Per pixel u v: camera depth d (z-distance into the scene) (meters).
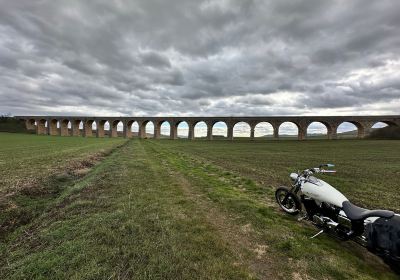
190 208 6.15
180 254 3.76
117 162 15.16
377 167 16.31
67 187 8.69
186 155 22.88
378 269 3.75
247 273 3.40
